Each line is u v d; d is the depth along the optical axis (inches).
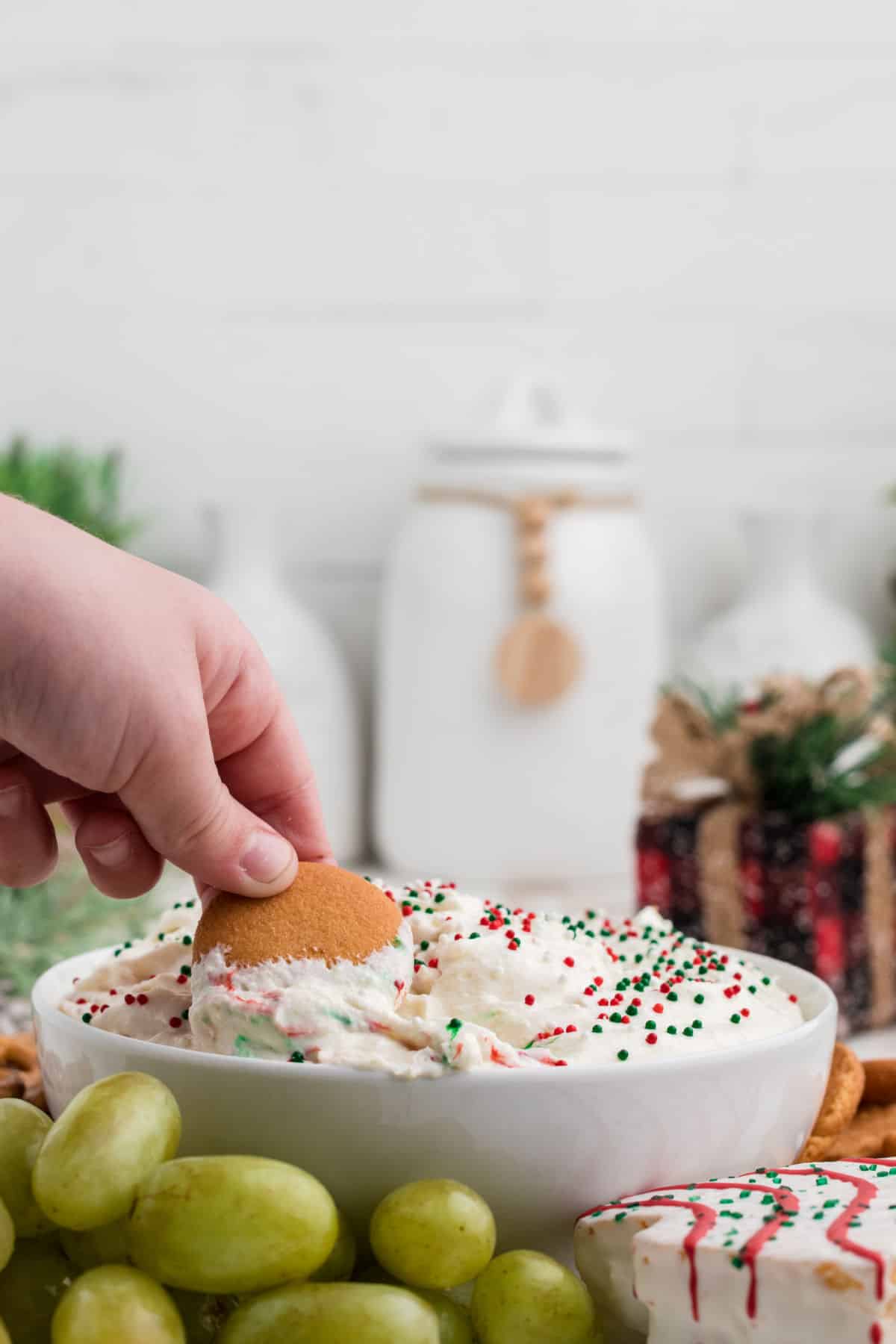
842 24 62.9
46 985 22.9
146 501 65.0
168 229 64.0
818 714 40.8
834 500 65.2
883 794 40.4
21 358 64.2
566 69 63.4
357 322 64.6
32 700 18.1
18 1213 17.8
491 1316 17.5
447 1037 18.5
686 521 65.2
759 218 64.1
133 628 18.6
